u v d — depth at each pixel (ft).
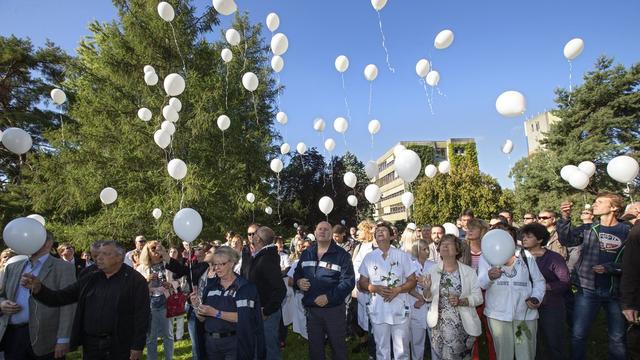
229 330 10.87
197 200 47.91
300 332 19.66
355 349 19.07
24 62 60.95
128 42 52.08
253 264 13.92
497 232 11.57
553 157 77.41
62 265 12.93
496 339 12.74
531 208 81.10
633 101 72.74
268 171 65.57
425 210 90.89
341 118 27.63
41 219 19.15
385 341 13.61
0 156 61.41
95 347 10.88
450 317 12.88
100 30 67.41
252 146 60.59
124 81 51.16
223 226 52.16
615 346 13.44
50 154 58.59
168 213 46.78
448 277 13.08
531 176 81.00
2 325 11.91
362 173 130.00
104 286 11.25
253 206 54.08
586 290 13.97
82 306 11.19
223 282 11.27
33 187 51.88
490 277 12.09
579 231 15.47
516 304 12.60
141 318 11.14
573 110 77.41
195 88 51.24
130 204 49.57
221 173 53.36
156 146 50.24
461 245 14.48
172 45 52.80
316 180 85.30
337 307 13.73
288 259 24.79
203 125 49.73
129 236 49.14
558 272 13.55
